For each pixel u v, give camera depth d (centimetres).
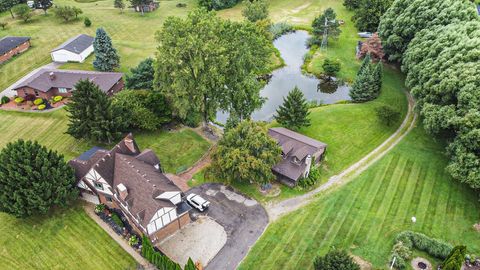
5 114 7125
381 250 4369
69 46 9206
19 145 4775
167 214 4484
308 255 4375
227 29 6194
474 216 4759
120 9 12775
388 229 4650
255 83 6262
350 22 11194
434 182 5341
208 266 4306
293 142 5684
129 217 4669
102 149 5650
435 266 4119
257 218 4938
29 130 6681
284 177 5431
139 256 4403
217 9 12888
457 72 5388
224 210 5072
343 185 5425
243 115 6431
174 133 6669
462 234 4528
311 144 5578
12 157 4638
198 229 4781
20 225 4803
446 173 5481
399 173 5559
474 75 5184
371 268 4153
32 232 4706
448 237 4497
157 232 4519
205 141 6519
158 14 12400
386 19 8531
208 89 5988
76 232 4703
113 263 4325
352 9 11994
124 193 4553
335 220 4841
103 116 6006
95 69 8844
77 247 4512
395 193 5209
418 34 7162
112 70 8806
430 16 7388
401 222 4744
